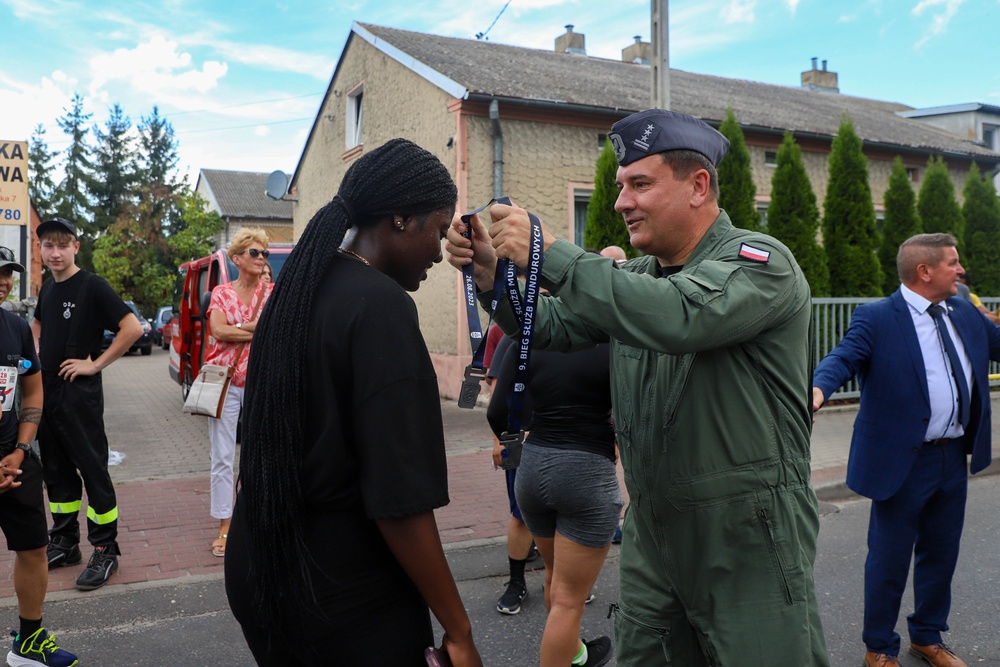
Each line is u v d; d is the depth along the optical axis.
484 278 1.75
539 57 15.80
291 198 19.41
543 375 2.95
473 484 6.46
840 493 6.32
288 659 1.57
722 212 1.91
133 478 6.77
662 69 8.77
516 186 11.52
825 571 4.56
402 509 1.41
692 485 1.77
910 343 3.23
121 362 21.16
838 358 3.28
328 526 1.48
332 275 1.53
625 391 1.92
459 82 11.18
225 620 3.88
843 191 11.30
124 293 36.34
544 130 11.72
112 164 43.88
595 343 1.99
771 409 1.77
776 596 1.76
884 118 19.75
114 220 42.78
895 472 3.21
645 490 1.86
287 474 1.46
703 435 1.76
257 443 1.50
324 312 1.48
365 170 1.58
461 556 4.80
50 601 4.06
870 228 11.27
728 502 1.75
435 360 11.88
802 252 10.68
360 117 15.33
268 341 1.52
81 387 4.30
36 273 25.58
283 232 38.44
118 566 4.50
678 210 1.83
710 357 1.75
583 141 12.02
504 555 4.82
